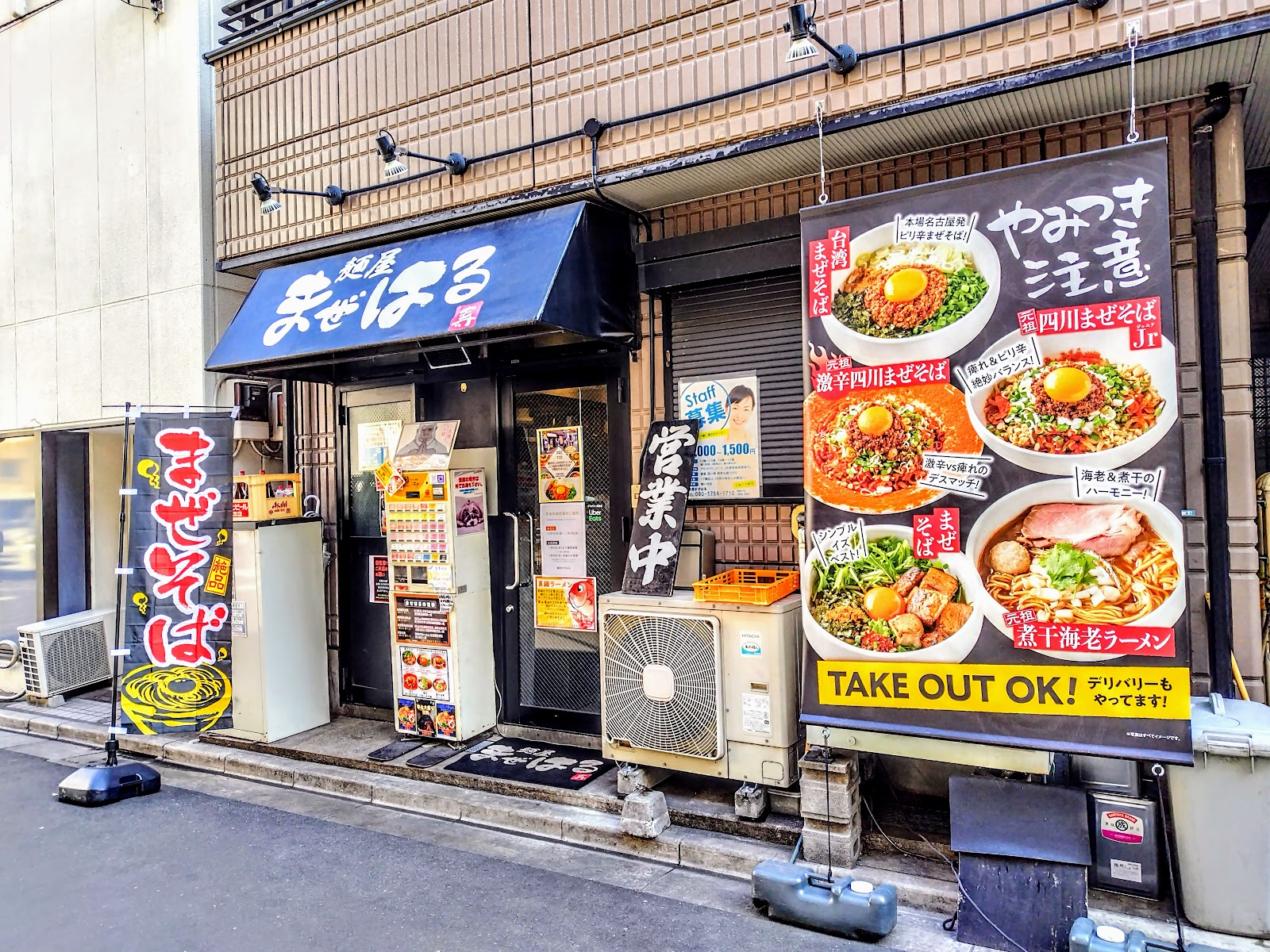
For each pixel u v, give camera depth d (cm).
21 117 886
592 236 533
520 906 414
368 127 629
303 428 752
